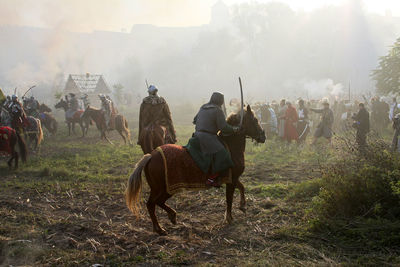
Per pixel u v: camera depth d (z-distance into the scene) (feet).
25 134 46.52
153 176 18.08
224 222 20.24
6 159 42.11
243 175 31.45
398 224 17.22
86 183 29.71
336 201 19.69
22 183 29.73
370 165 21.53
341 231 17.61
